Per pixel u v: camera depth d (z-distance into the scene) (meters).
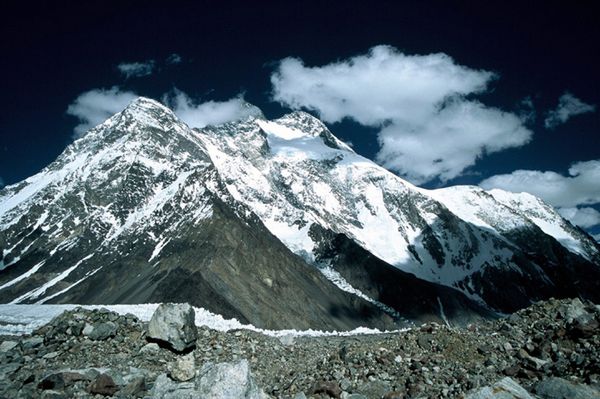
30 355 19.50
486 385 14.00
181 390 14.34
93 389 15.47
